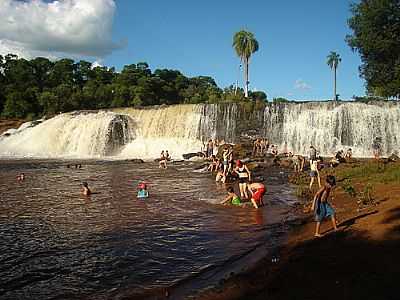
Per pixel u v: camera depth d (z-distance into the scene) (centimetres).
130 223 1645
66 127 6116
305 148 4866
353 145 4684
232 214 1811
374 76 3275
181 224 1623
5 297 941
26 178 3216
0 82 9556
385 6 3017
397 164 3139
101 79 10656
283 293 886
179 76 11844
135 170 3847
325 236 1315
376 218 1445
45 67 10594
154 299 924
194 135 5484
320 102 4878
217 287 970
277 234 1441
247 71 8681
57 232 1504
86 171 3756
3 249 1295
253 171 3559
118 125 5850
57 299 929
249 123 5169
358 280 920
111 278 1052
